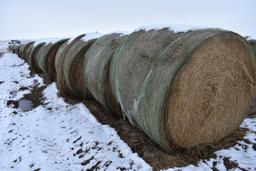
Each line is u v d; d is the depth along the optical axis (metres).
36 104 8.23
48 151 5.16
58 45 10.25
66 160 4.83
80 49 7.00
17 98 9.16
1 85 11.34
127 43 4.89
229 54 3.77
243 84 4.07
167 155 4.08
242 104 4.20
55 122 6.48
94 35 7.34
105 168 4.24
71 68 7.01
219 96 3.91
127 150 4.48
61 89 8.04
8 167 5.00
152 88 3.73
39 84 10.68
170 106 3.55
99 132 5.36
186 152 4.06
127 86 4.45
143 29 4.84
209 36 3.52
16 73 13.84
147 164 3.98
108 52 5.45
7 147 5.80
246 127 4.83
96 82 5.71
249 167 3.78
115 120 5.74
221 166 3.84
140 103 4.03
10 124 6.92
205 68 3.66
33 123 6.68
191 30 3.87
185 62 3.47
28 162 4.91
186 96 3.62
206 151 4.14
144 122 4.07
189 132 3.84
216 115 3.99
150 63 3.98
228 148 4.21
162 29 4.38
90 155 4.70
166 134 3.67
